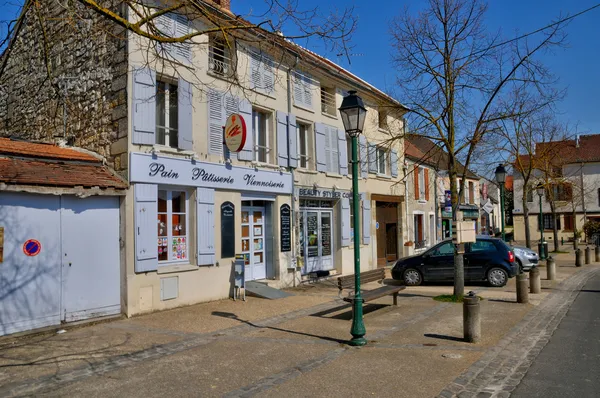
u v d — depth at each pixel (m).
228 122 11.88
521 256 18.14
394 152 21.52
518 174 45.69
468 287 14.03
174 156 10.71
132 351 7.05
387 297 12.27
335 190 16.95
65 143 10.96
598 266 20.91
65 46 11.62
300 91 15.43
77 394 5.24
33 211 8.42
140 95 10.08
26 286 8.23
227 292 11.97
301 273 15.44
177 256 11.07
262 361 6.48
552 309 10.44
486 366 6.23
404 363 6.34
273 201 14.15
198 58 11.52
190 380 5.71
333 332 8.21
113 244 9.64
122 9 10.01
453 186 11.25
